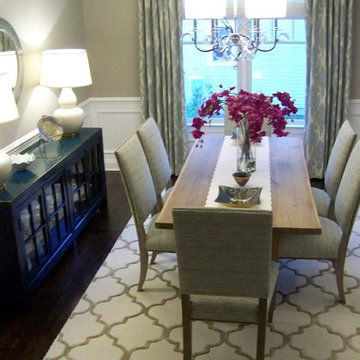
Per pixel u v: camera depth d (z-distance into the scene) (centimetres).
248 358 278
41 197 343
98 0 527
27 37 410
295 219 272
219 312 252
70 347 291
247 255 231
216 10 331
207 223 225
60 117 427
